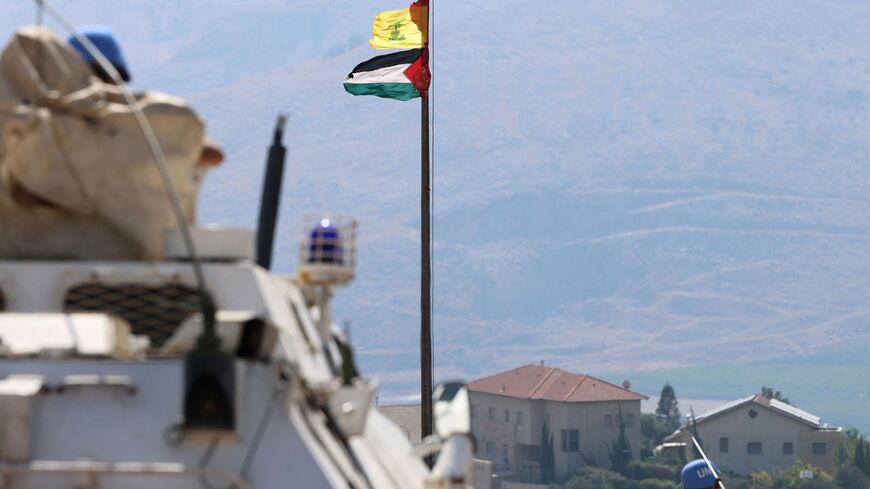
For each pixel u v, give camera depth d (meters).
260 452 28.38
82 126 33.16
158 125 33.53
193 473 27.97
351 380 34.38
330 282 36.53
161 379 28.30
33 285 32.38
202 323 28.52
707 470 57.56
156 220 33.78
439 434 32.84
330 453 29.86
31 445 27.88
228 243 33.44
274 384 28.77
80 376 28.23
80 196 33.34
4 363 28.25
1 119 32.72
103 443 28.02
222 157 36.69
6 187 33.53
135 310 32.50
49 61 33.28
